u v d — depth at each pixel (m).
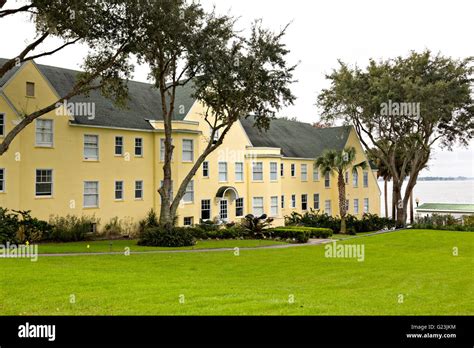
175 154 33.34
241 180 39.59
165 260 18.55
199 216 35.06
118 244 24.48
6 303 10.08
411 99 38.59
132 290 11.64
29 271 13.87
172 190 33.12
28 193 26.09
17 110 25.45
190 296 11.14
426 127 43.25
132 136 31.97
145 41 22.06
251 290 12.39
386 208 56.25
